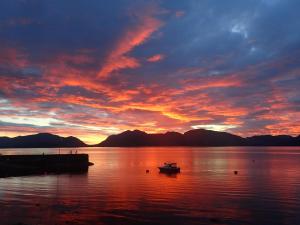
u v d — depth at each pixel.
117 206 30.70
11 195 36.38
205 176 60.53
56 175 61.69
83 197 35.31
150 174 65.00
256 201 33.44
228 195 37.19
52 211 28.55
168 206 30.81
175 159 129.12
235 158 136.38
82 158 83.56
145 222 25.48
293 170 74.12
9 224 24.66
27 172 66.50
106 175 62.28
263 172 69.19
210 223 25.34
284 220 26.41
